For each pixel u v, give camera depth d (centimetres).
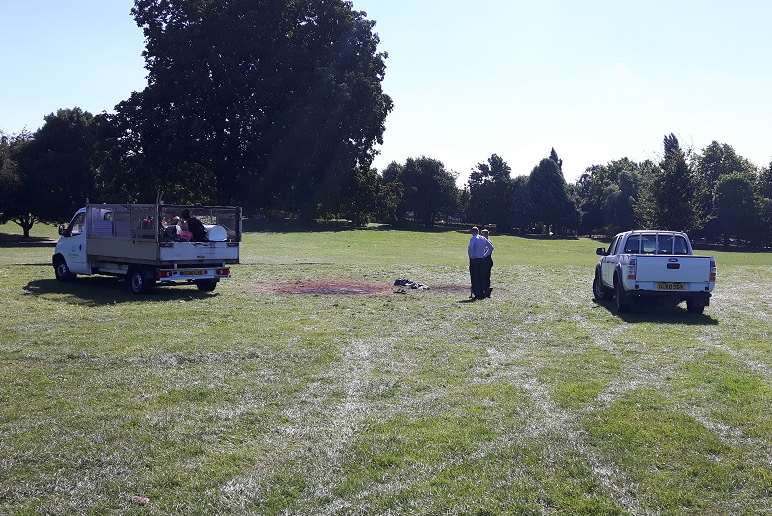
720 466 561
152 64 5453
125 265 1777
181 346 1049
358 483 528
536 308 1592
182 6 5412
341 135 5678
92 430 647
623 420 685
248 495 505
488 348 1090
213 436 637
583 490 514
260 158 5591
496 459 578
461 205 8438
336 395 789
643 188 5866
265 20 5406
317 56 5531
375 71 5938
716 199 6538
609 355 1040
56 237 5597
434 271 2598
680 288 1505
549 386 836
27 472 545
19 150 5178
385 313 1466
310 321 1333
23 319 1288
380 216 7244
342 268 2675
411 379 869
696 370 928
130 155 5531
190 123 5256
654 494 505
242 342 1091
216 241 1783
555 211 7819
